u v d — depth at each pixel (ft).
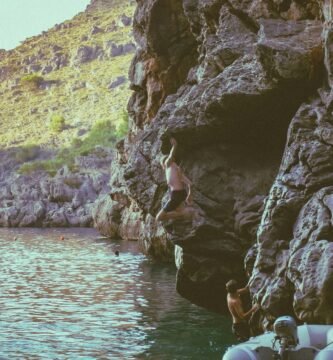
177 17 93.81
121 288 88.48
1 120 560.61
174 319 66.90
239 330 53.67
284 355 38.93
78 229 224.53
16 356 52.75
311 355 38.86
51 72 645.92
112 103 538.06
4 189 256.11
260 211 58.75
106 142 364.17
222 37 66.28
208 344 56.54
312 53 53.26
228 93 57.31
